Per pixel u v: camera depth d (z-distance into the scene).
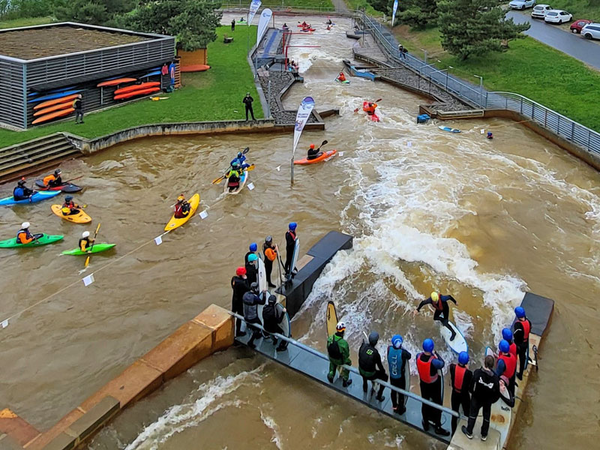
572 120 33.03
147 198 24.83
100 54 34.38
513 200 25.23
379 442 12.21
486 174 27.98
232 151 30.56
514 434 12.87
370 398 12.99
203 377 13.83
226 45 58.19
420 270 19.25
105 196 24.88
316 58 56.00
